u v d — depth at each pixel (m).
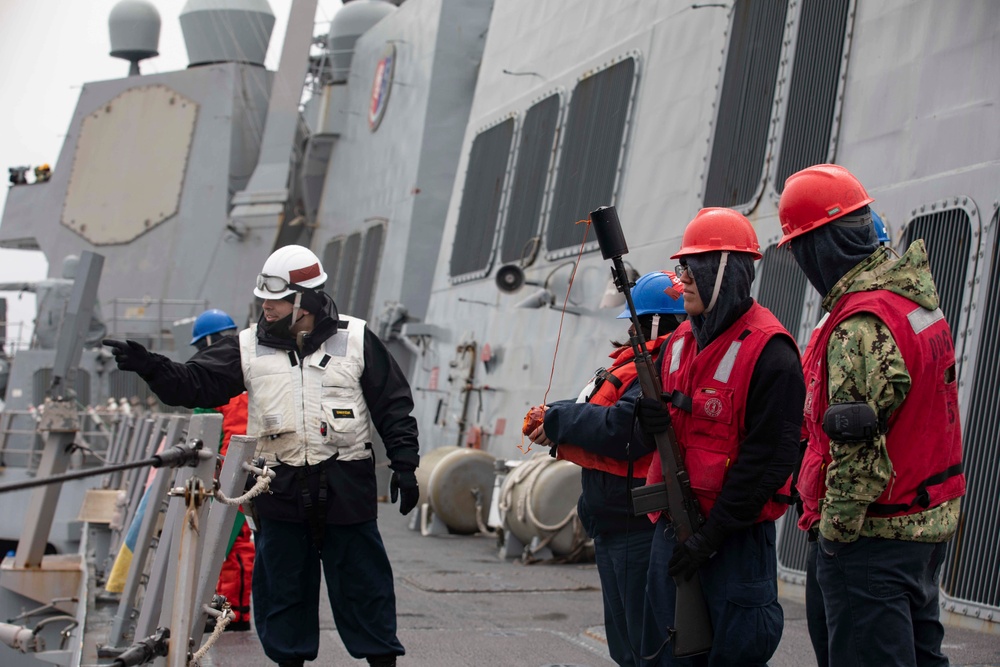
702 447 3.27
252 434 4.34
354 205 18.05
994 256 5.72
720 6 8.71
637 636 3.74
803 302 7.04
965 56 6.16
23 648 3.56
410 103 16.56
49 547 15.21
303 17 19.14
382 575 4.40
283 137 19.00
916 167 6.36
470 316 12.62
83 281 7.91
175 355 18.81
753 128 7.95
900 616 2.96
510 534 8.80
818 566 3.13
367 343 4.45
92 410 14.84
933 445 3.00
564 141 11.04
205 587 3.64
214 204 20.14
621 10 10.46
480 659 5.16
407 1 17.53
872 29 6.94
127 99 21.80
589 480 3.85
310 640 4.37
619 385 3.85
